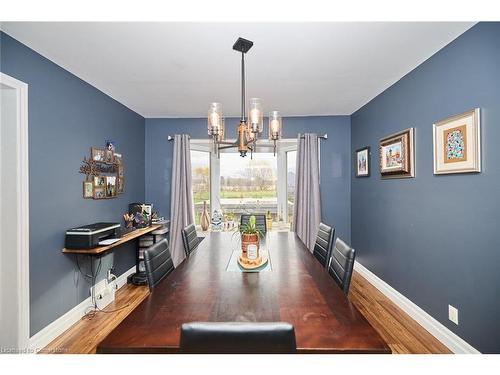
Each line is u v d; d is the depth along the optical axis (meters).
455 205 1.95
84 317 2.55
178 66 2.35
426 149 2.27
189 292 1.41
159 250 1.81
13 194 1.91
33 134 2.04
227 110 3.74
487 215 1.69
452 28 1.80
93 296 2.68
